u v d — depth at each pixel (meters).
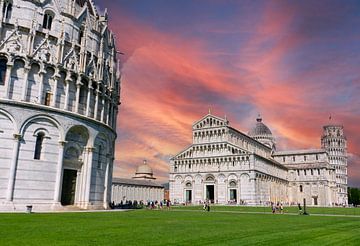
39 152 48.91
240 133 142.12
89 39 59.06
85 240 18.48
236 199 124.31
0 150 45.81
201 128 137.62
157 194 142.25
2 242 17.11
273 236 22.83
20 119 47.31
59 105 51.75
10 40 49.31
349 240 21.75
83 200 53.22
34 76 50.09
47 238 18.89
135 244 17.56
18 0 52.03
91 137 55.25
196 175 134.88
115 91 67.06
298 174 169.25
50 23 54.75
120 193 123.75
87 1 63.84
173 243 18.30
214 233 23.73
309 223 37.25
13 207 45.00
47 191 48.44
